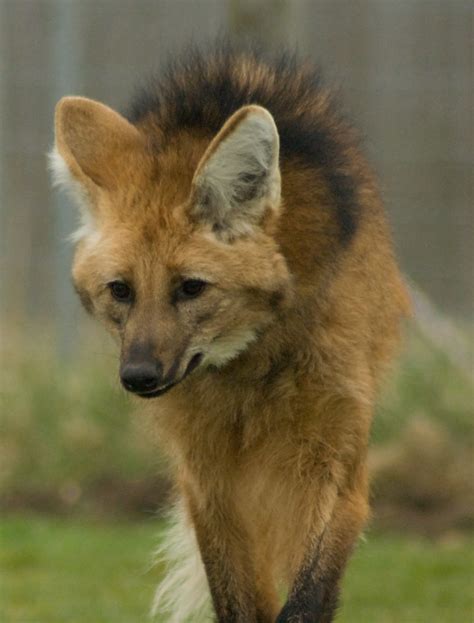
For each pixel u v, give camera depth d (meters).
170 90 7.61
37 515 14.27
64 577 11.83
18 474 14.66
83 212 7.23
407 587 11.45
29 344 15.70
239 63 7.68
